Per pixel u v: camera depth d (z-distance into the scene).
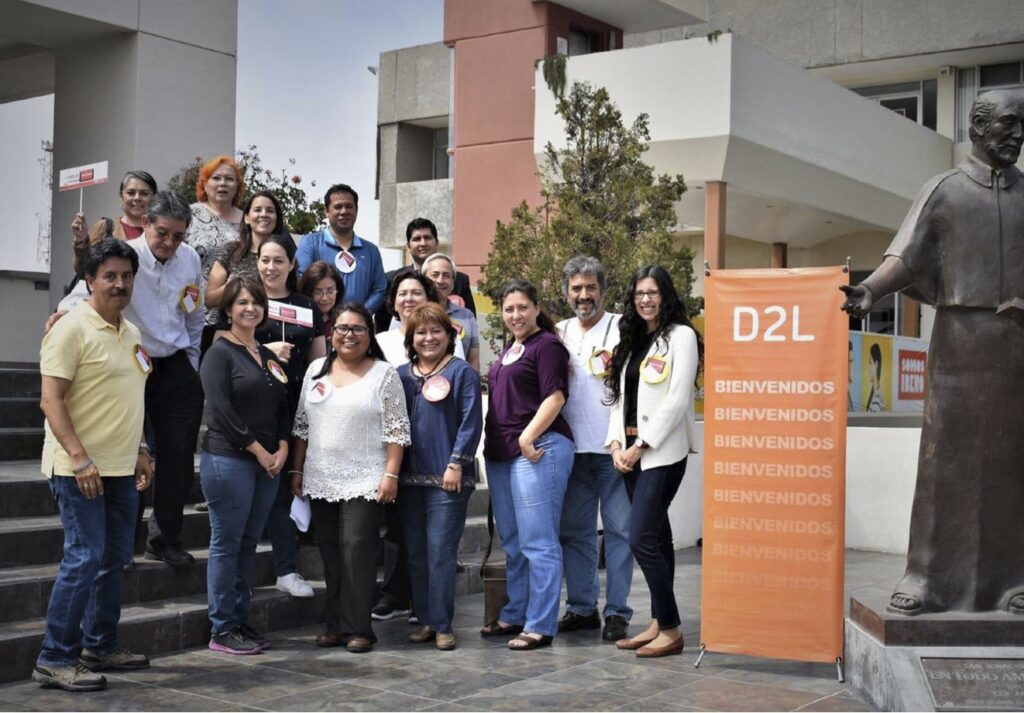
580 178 10.99
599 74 14.22
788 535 5.59
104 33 11.93
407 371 6.32
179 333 6.17
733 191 15.24
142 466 5.44
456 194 17.34
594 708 4.98
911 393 13.46
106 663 5.43
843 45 20.08
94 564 5.09
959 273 5.15
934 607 5.12
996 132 5.10
